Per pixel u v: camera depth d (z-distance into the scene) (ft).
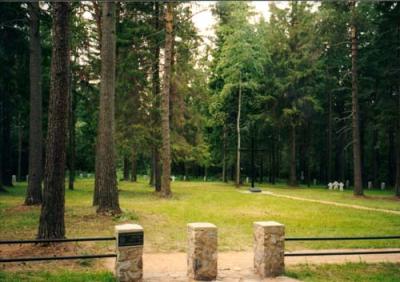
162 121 84.94
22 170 163.12
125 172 167.53
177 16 87.97
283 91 133.39
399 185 94.89
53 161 35.78
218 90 147.74
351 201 84.48
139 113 87.66
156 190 97.76
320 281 28.68
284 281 28.22
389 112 97.76
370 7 100.73
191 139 99.66
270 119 134.62
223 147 159.94
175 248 38.17
